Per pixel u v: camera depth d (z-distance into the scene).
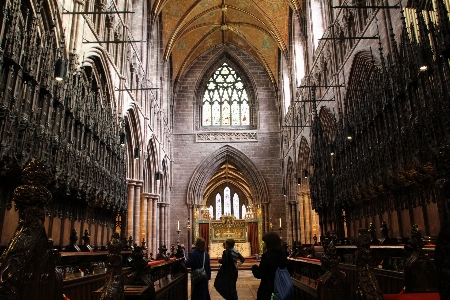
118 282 4.47
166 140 39.16
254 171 43.19
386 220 16.53
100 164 16.69
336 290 5.73
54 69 12.59
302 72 35.28
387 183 14.66
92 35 18.05
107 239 19.75
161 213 37.25
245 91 46.25
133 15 28.88
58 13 13.85
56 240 13.78
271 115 44.72
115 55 22.05
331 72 24.22
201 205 42.56
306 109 31.53
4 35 10.38
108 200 17.64
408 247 8.09
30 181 3.33
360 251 4.69
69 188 13.20
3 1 10.60
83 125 14.84
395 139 13.45
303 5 32.06
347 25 21.45
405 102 13.14
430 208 12.92
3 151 9.20
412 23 12.91
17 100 10.12
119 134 20.22
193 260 10.09
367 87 16.44
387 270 9.15
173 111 44.06
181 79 45.41
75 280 8.38
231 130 44.34
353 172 18.03
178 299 12.30
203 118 45.41
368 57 18.31
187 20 38.84
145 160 29.47
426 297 5.53
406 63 12.56
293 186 39.09
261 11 37.59
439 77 10.71
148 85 30.50
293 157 36.00
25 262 3.09
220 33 44.31
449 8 11.59
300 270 12.07
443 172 3.28
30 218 3.28
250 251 40.88
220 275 9.86
